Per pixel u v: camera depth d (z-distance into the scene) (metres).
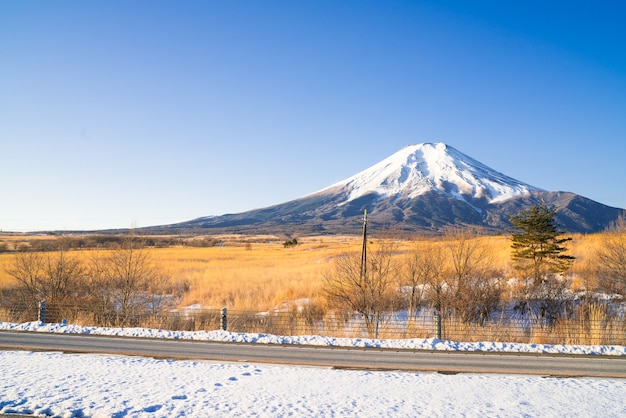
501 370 12.55
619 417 8.64
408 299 26.73
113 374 11.27
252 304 30.12
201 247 99.00
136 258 29.12
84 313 23.66
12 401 9.04
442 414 8.73
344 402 9.34
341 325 22.30
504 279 29.08
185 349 14.99
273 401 9.33
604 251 29.23
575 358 14.30
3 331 18.05
